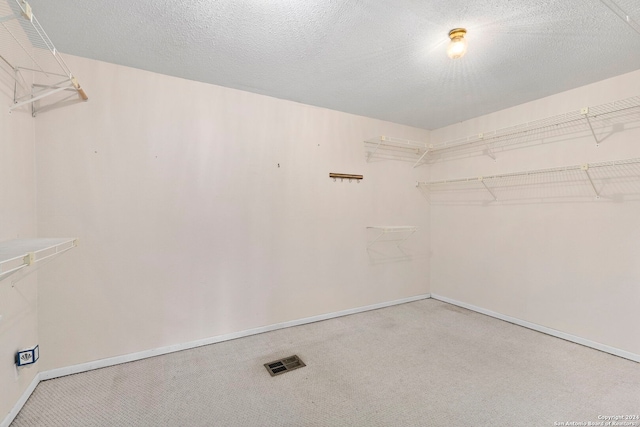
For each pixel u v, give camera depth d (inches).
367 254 133.6
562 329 103.6
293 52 78.0
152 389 73.4
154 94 89.7
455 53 69.0
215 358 89.1
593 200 96.3
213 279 99.0
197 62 83.6
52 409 65.6
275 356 90.6
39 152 75.8
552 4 58.3
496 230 124.4
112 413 64.6
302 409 66.5
